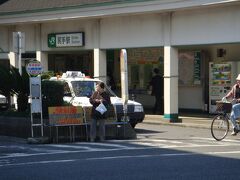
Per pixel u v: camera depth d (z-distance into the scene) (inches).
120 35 1119.6
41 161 565.9
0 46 1379.2
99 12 1106.1
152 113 1165.7
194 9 986.7
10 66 914.7
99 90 753.0
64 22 1230.9
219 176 463.8
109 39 1141.1
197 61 1152.8
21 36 908.6
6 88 883.4
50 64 1406.3
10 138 815.7
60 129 774.5
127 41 1107.3
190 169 499.2
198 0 940.6
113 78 1311.5
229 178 454.6
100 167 514.9
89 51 1280.8
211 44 971.3
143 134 866.1
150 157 581.6
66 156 601.3
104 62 1171.9
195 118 1042.1
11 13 1288.1
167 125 1019.3
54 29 1257.4
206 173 478.0
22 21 1272.1
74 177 465.1
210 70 1093.1
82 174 478.6
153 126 1007.0
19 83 873.5
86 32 1187.3
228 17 942.4
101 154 613.0
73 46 1210.6
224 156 585.9
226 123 776.9
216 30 961.5
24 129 815.1
